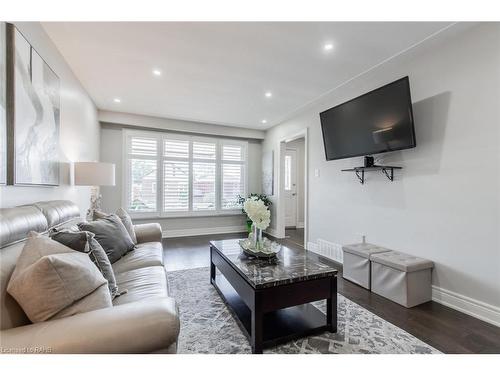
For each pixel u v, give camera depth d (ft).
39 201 6.40
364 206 10.05
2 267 3.16
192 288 8.32
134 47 7.66
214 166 18.37
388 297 7.64
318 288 5.72
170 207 16.98
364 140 9.19
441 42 7.32
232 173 18.98
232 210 18.88
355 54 8.02
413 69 8.20
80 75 9.62
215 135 18.06
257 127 18.15
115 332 2.77
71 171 9.09
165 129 16.17
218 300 7.45
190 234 17.69
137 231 9.19
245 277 5.58
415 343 5.46
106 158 15.34
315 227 12.99
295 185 21.70
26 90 5.50
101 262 4.70
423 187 7.86
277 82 10.21
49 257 3.11
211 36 7.07
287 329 5.71
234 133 18.07
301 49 7.73
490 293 6.35
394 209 8.81
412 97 8.21
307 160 13.61
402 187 8.52
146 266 6.52
